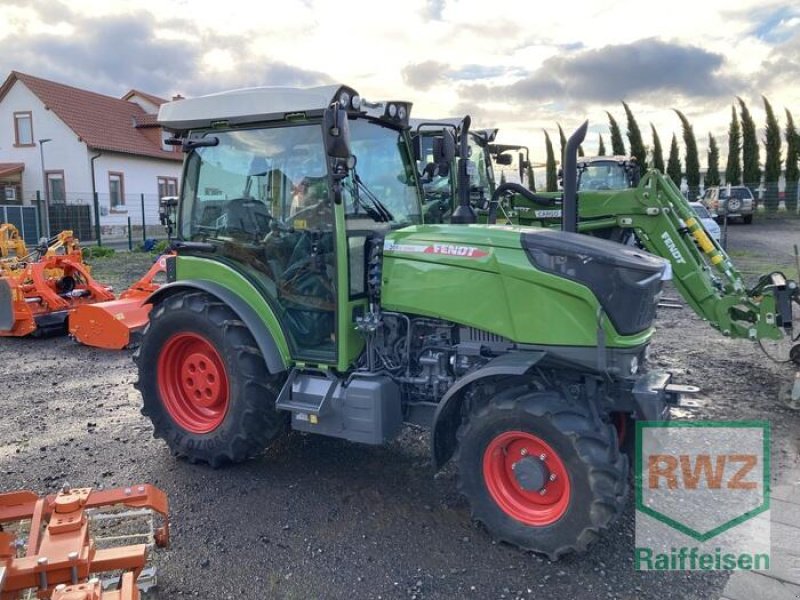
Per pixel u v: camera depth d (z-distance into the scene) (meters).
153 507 2.96
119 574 3.01
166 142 4.60
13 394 6.22
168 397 4.61
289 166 4.07
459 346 3.73
